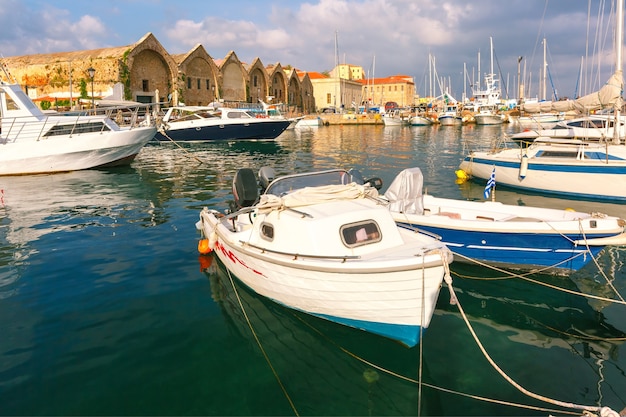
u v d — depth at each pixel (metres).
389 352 6.05
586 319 6.96
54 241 10.45
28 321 6.69
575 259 8.10
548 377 5.47
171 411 4.81
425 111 80.06
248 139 37.94
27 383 5.23
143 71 51.00
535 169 15.56
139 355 5.82
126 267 8.83
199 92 58.75
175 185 17.80
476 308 7.36
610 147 15.23
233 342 6.18
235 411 4.83
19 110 20.53
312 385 5.30
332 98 100.25
